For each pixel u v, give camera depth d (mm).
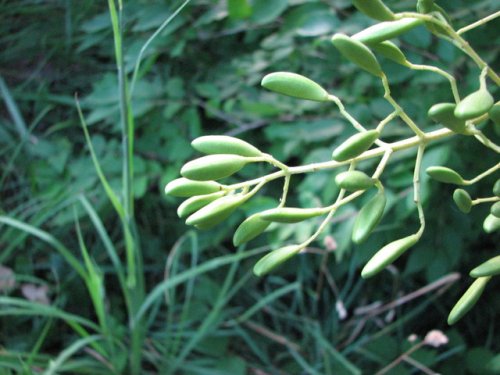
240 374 511
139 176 526
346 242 444
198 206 180
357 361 550
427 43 425
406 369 513
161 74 616
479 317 562
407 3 423
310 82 182
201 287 562
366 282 577
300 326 559
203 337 537
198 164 168
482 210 474
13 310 433
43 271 595
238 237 179
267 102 509
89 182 533
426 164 411
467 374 534
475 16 415
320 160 462
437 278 476
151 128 554
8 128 644
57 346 554
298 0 470
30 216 583
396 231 488
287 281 603
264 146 555
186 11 506
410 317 562
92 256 562
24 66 688
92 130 638
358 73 478
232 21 510
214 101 538
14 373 493
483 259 539
